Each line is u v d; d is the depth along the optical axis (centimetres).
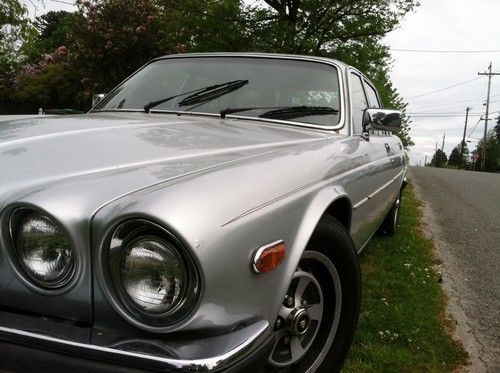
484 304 369
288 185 193
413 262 451
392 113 326
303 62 326
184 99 312
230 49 1390
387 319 322
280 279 173
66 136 208
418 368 267
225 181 169
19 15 929
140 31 1299
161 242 144
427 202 880
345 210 259
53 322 151
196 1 1313
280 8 1427
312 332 219
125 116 283
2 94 2011
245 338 151
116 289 147
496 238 584
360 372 260
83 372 138
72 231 149
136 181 164
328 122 297
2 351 144
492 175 2108
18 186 163
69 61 1413
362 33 1440
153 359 136
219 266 147
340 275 228
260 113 297
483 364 281
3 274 157
